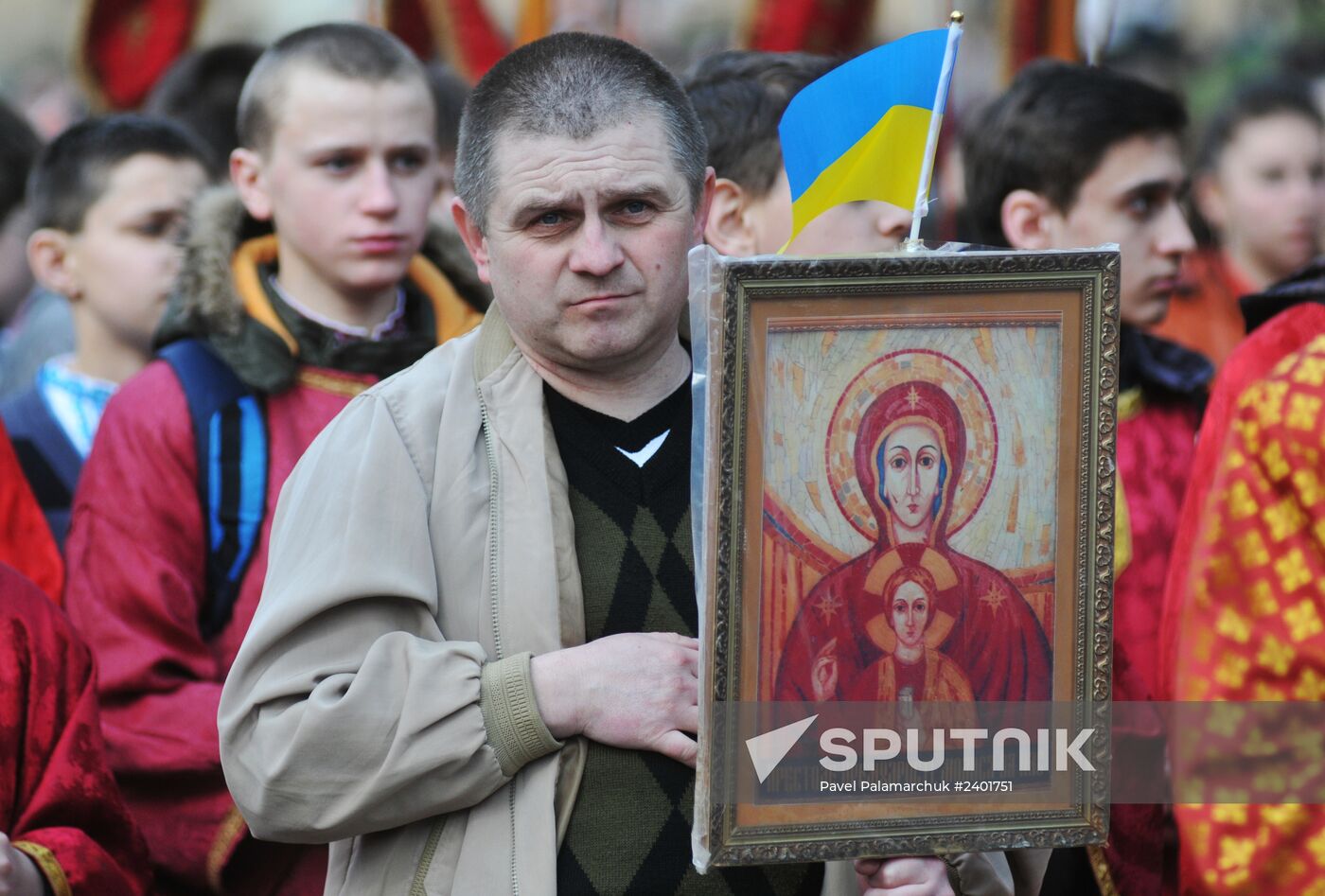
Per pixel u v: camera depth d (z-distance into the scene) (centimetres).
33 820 931
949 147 1694
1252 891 882
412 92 1237
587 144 769
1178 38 2322
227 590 1167
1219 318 1867
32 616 969
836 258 717
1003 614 746
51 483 1457
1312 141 1886
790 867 802
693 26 2156
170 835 1138
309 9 2289
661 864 775
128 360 1518
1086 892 1022
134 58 1894
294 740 752
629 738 771
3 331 1911
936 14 2048
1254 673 898
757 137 1134
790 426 723
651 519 812
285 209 1227
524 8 1753
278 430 1189
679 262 794
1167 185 1273
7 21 2700
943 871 781
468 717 758
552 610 784
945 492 739
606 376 821
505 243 785
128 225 1494
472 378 823
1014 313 739
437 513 795
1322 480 898
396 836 789
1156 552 1191
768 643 726
